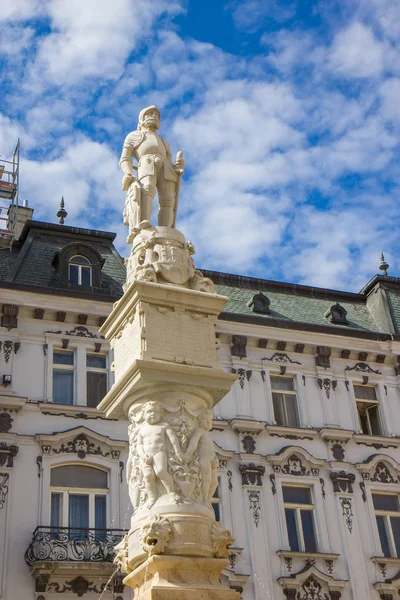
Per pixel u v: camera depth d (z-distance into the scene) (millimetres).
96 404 22891
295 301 28984
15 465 20953
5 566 19609
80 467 21703
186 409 8180
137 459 8023
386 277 30016
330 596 22250
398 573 23312
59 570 19500
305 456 24188
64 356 23391
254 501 22953
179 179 9969
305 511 23734
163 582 7086
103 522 21219
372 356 27109
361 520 23922
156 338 8461
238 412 24281
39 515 20562
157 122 10328
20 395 22016
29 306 23109
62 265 24875
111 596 19781
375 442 25516
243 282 28734
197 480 7832
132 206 9656
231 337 25375
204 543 7449
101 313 23812
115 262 26516
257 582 21688
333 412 25594
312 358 26391
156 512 7531
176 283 8938
